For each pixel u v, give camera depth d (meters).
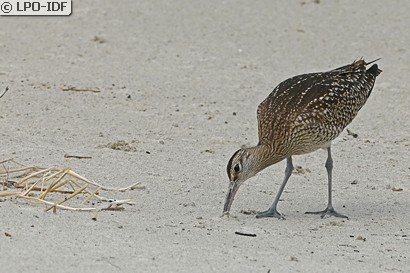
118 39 34.31
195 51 33.50
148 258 15.73
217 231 17.91
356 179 22.48
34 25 35.34
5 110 26.84
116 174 21.78
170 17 36.66
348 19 36.91
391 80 31.03
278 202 20.61
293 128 19.78
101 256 15.66
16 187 19.84
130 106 27.88
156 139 25.19
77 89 29.06
